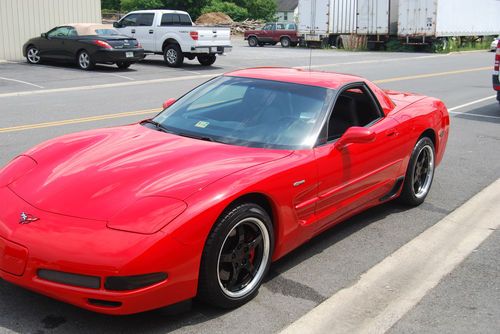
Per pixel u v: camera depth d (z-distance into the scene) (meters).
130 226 3.00
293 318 3.45
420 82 17.39
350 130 4.21
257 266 3.64
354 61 26.39
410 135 5.28
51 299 3.52
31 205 3.25
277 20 94.12
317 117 4.30
